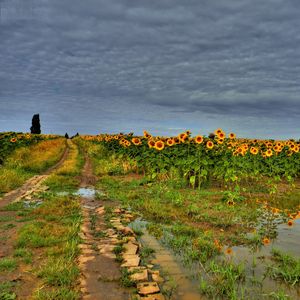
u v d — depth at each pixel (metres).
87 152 38.81
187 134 16.59
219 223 9.34
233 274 5.78
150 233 8.55
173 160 16.38
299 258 6.72
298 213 10.91
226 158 15.47
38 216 9.87
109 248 7.08
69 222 9.16
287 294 5.23
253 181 18.28
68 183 16.41
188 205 11.66
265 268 6.25
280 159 18.06
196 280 5.71
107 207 11.21
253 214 10.50
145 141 20.88
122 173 20.70
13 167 21.20
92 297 5.04
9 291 5.10
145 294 5.14
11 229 8.51
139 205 11.70
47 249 6.94
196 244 7.42
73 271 5.77
